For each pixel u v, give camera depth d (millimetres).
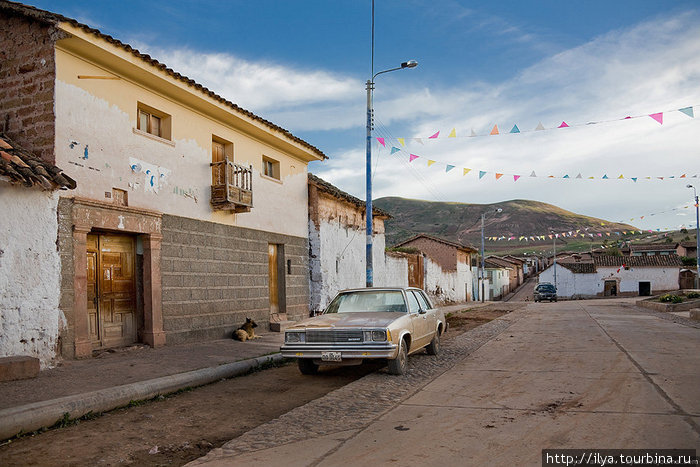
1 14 9570
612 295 59844
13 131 9336
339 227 20016
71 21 8812
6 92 9453
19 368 7492
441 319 11305
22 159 8266
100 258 10320
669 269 58531
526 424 5379
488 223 163750
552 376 7934
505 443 4777
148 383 7359
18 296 8234
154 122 11750
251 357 10125
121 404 6809
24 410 5684
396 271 27031
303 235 17703
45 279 8625
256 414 6488
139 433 5680
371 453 4633
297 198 17391
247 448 4891
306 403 6770
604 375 7836
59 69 9195
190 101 12195
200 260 12516
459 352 11023
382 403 6539
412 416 5871
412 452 4621
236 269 13852
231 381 8695
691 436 4797
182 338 11758
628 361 9039
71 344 9102
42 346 8547
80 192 9469
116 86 10391
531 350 11000
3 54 9531
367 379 8086
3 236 8086
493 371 8602
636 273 59375
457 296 42000
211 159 13188
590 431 5051
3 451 5074
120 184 10367
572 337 13148
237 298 13812
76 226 9234
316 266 17984
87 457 4906
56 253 8828
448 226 169500
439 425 5465
